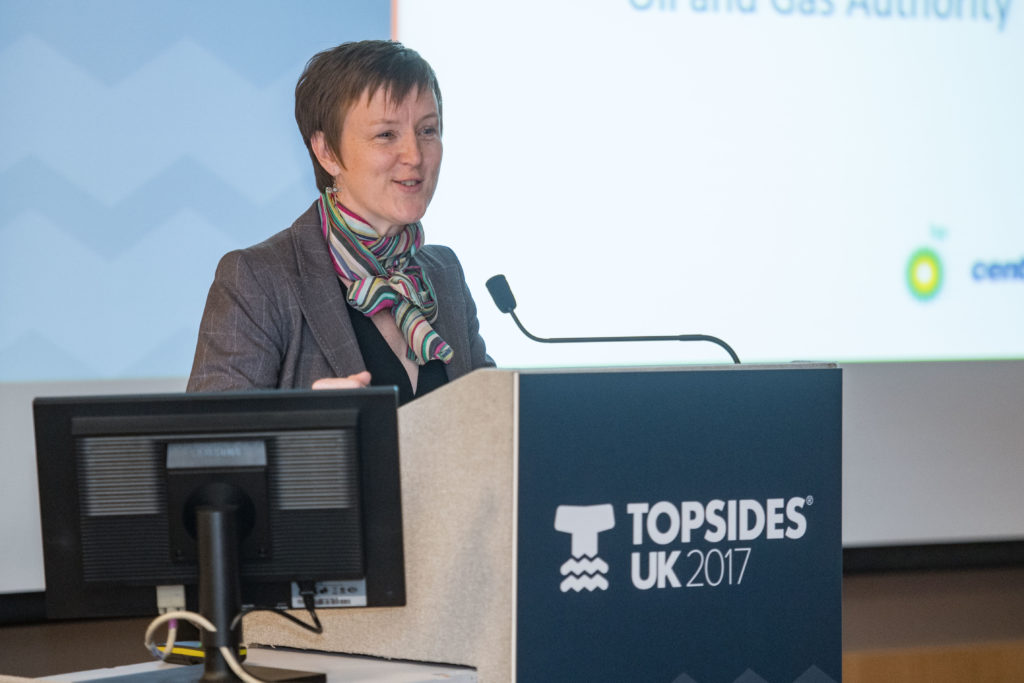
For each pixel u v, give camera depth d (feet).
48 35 20.77
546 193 23.02
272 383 10.43
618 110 23.36
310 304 10.68
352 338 10.70
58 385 21.29
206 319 10.48
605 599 7.69
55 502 7.39
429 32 22.35
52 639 22.17
